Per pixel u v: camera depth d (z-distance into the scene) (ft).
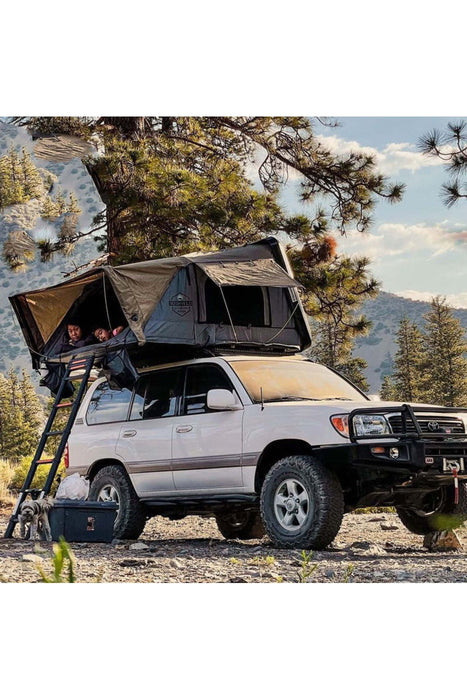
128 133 63.31
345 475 26.99
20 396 365.81
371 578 21.26
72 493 33.14
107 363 33.58
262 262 35.09
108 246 62.34
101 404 34.40
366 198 69.31
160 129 68.39
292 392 30.07
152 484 31.65
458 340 241.55
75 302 39.22
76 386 38.93
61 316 39.50
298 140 70.13
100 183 59.62
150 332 32.30
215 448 29.32
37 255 65.21
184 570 23.48
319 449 26.48
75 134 58.44
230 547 29.78
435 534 29.37
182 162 66.03
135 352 34.50
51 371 38.86
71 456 34.78
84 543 31.65
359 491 27.32
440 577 21.22
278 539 27.17
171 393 31.81
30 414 335.06
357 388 32.17
